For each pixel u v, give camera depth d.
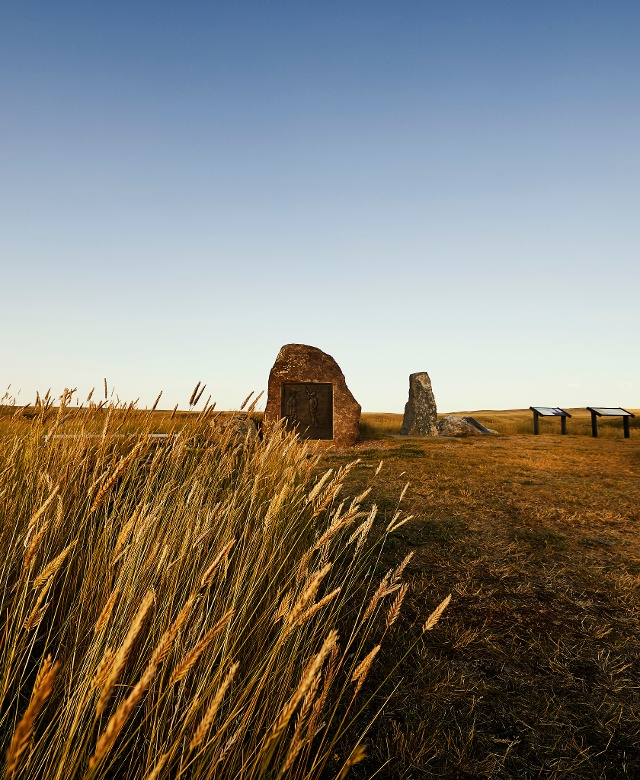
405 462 9.73
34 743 1.41
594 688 2.46
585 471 8.93
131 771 1.56
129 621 1.78
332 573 3.50
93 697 1.55
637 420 26.02
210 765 1.33
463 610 3.27
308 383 14.82
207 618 1.86
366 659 1.27
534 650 2.79
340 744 1.94
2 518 2.36
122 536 1.59
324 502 1.84
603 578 3.87
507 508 6.01
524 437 17.08
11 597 1.98
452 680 2.46
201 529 2.37
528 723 2.19
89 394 3.33
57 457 2.99
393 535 4.75
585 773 1.90
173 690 1.73
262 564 2.48
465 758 1.93
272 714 1.78
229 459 3.49
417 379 18.81
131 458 2.19
